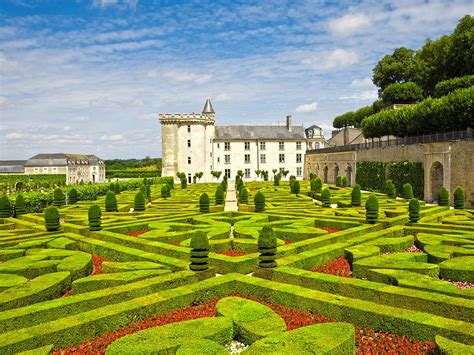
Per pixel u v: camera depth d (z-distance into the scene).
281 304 10.98
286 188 54.09
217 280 12.09
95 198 46.25
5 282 12.43
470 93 36.19
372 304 9.77
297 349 7.53
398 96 65.19
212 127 84.12
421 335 8.52
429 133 43.62
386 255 14.83
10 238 19.47
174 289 11.34
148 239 18.72
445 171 36.25
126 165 158.75
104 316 9.38
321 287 11.68
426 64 64.38
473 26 52.28
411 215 21.62
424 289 11.02
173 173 80.94
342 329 8.38
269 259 13.25
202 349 7.71
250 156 86.44
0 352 7.88
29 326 9.49
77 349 8.77
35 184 73.12
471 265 13.09
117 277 12.56
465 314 9.23
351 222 21.58
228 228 21.06
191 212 28.55
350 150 61.19
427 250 15.45
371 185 52.81
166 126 80.75
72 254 16.00
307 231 19.36
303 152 88.56
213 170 85.31
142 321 9.98
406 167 43.31
